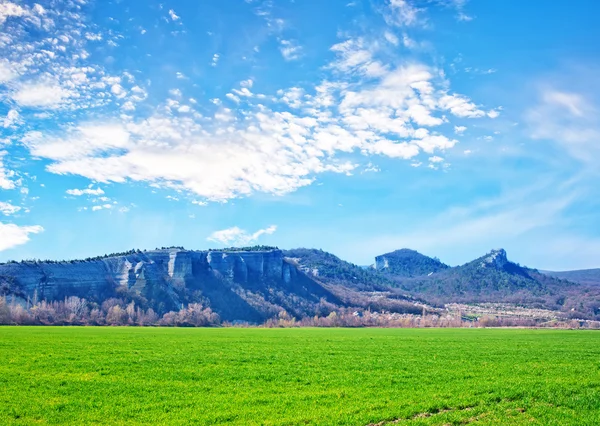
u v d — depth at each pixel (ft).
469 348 217.36
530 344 251.60
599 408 89.20
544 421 79.87
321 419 79.87
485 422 79.15
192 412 84.33
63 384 108.47
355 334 368.27
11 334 275.39
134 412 84.38
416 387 108.99
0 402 89.66
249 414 83.20
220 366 139.33
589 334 391.45
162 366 137.80
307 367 139.64
